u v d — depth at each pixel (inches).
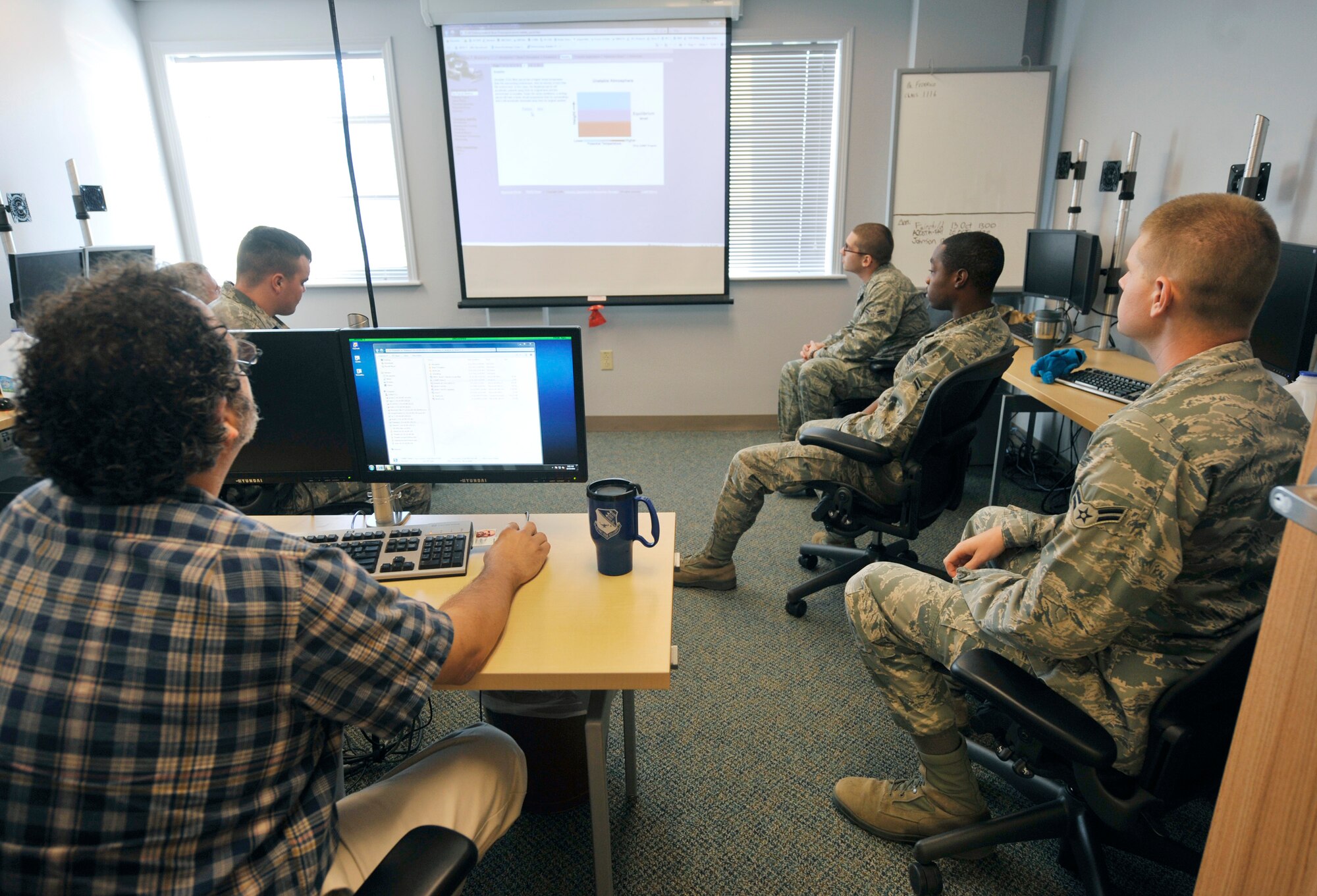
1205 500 38.3
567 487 134.8
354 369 51.9
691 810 62.3
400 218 162.2
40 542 27.0
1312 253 68.3
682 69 148.8
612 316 163.8
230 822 27.3
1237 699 38.8
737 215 160.2
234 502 76.2
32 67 127.6
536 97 150.3
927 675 55.5
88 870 25.7
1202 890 28.3
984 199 147.9
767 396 168.9
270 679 27.2
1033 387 95.9
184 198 161.3
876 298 127.0
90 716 25.2
